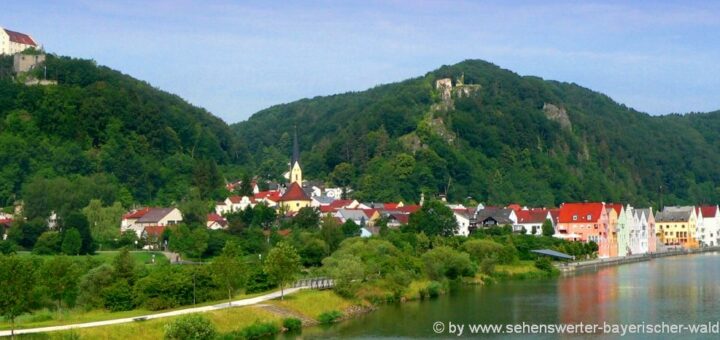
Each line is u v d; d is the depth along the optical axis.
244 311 145.25
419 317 159.88
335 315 156.50
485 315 162.25
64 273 154.38
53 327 124.00
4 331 119.81
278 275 158.62
